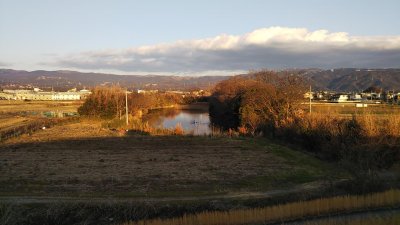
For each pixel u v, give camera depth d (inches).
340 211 1000.2
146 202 1017.5
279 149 1851.6
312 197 1107.9
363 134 1553.9
